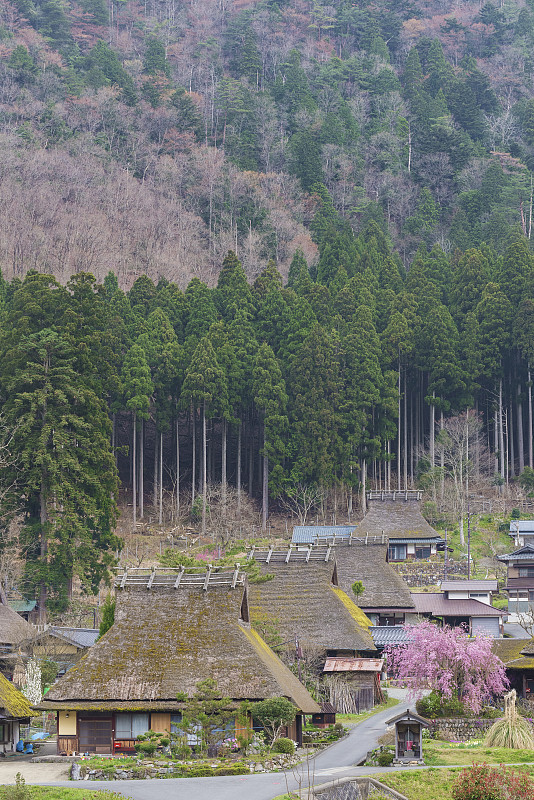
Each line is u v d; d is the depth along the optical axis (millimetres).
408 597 66125
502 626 67812
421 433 111188
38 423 74625
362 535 83250
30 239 130000
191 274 142000
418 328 108750
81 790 30250
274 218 152375
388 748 36219
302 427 98312
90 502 73250
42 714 46969
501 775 30016
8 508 72500
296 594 53875
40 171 145500
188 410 103562
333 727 43125
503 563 82688
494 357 106375
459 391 106750
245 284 114188
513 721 37375
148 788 31000
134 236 144250
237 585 40188
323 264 127250
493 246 138500
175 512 97125
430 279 122688
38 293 81500
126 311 107125
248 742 36125
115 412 97625
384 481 107062
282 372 104375
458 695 43469
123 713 37344
